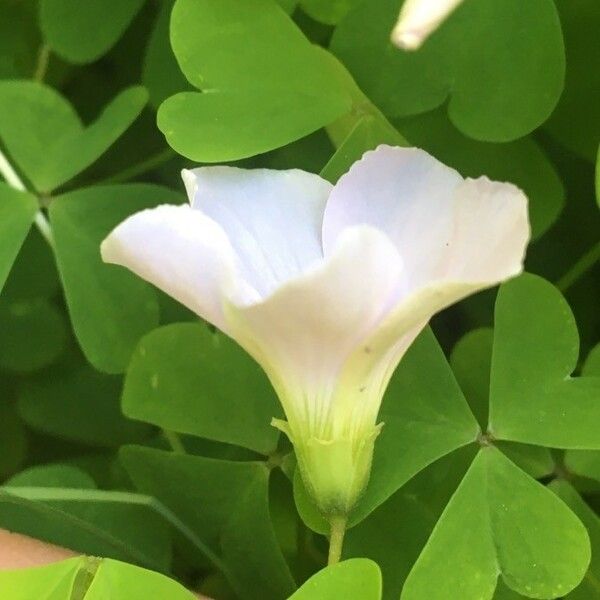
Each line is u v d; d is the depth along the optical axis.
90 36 0.13
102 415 0.14
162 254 0.09
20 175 0.14
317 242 0.10
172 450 0.13
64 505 0.12
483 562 0.10
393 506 0.11
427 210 0.10
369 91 0.11
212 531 0.12
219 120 0.11
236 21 0.11
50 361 0.14
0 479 0.14
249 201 0.10
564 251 0.13
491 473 0.10
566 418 0.10
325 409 0.10
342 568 0.10
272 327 0.09
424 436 0.11
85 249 0.12
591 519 0.11
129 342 0.12
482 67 0.11
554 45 0.11
